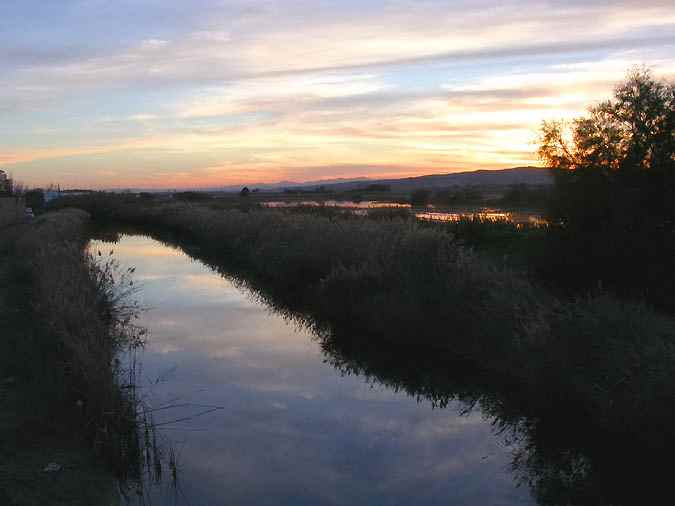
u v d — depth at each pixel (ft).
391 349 37.65
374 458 22.90
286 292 55.77
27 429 22.06
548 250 36.94
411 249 42.91
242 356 36.29
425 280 39.58
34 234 81.30
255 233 83.30
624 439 23.30
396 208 101.96
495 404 29.17
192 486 20.17
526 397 28.91
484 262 40.22
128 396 26.12
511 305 32.78
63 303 34.68
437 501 19.88
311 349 38.17
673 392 21.63
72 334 29.94
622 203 33.22
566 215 35.94
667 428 21.47
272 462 22.29
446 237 42.96
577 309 28.63
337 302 44.01
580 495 20.53
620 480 21.57
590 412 25.32
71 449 21.12
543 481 21.49
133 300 53.16
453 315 35.78
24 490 18.16
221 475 21.09
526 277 37.11
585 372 25.99
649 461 22.25
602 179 34.53
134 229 157.48
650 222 32.53
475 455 23.48
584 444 24.61
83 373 24.81
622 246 33.06
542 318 29.32
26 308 41.01
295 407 28.12
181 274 70.85
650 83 33.86
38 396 24.71
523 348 29.27
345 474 21.59
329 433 25.21
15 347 31.22
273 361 35.55
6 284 51.78
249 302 53.36
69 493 18.40
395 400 29.50
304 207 113.50
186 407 27.63
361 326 41.24
